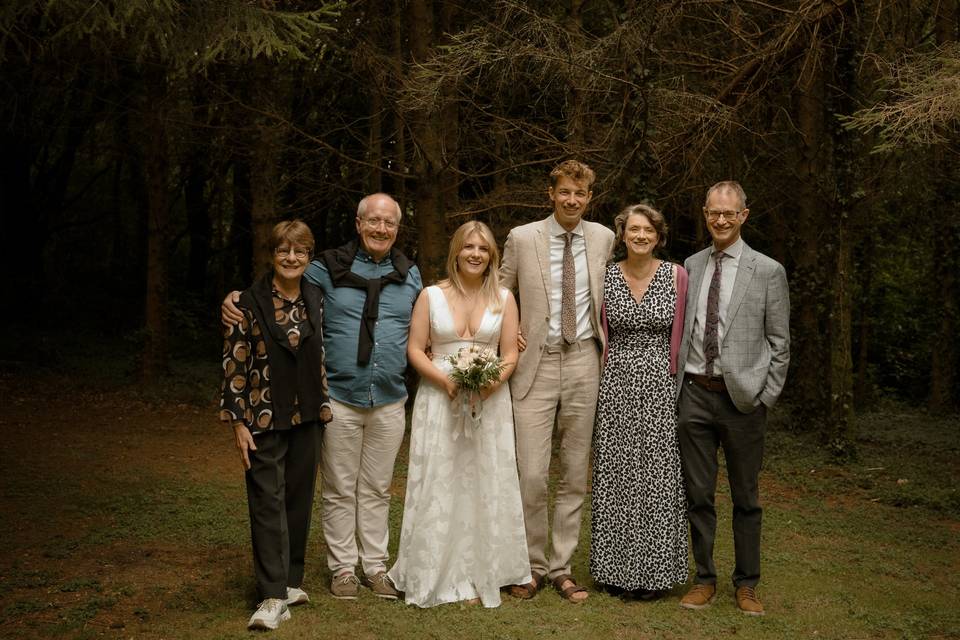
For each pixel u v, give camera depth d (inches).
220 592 171.5
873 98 355.3
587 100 343.6
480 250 171.5
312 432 165.6
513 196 395.5
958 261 536.1
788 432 419.2
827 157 396.5
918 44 352.2
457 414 171.0
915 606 172.9
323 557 198.7
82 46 300.7
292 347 161.3
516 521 171.6
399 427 174.4
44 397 459.8
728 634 155.7
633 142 329.1
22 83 464.8
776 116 390.9
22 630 149.0
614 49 317.7
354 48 388.2
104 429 384.2
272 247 161.9
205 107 435.2
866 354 613.9
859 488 297.9
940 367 540.4
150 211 520.4
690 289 174.6
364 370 169.6
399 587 171.2
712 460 172.6
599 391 176.2
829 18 334.3
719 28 376.5
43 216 780.6
